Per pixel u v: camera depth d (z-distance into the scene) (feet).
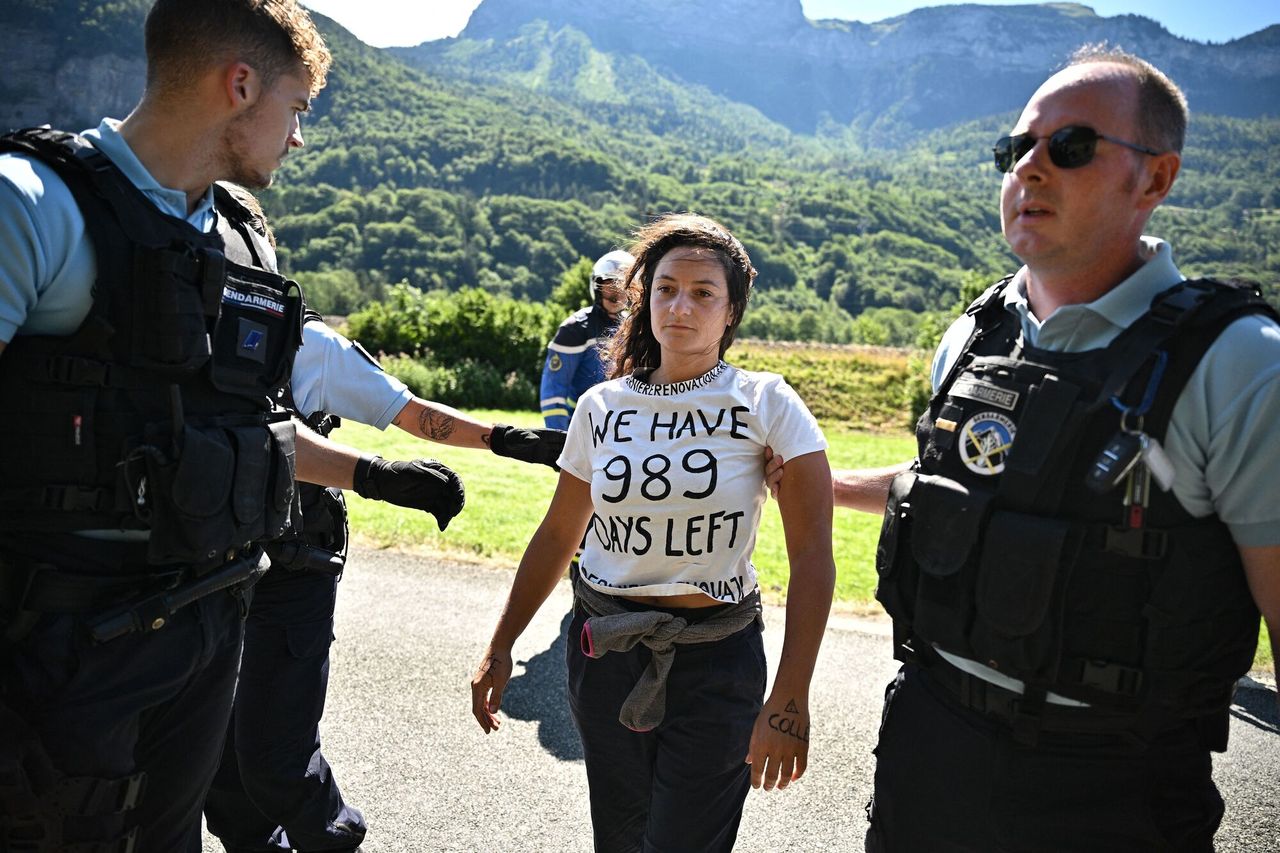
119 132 6.81
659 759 7.94
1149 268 6.13
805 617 7.66
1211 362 5.71
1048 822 6.32
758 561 26.21
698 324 7.92
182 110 6.84
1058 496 6.07
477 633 18.07
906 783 6.91
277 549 9.20
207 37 6.69
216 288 6.98
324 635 9.82
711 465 7.82
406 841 11.19
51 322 6.42
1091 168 6.06
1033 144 6.28
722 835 8.00
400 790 12.35
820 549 7.83
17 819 6.48
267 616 9.48
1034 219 6.29
